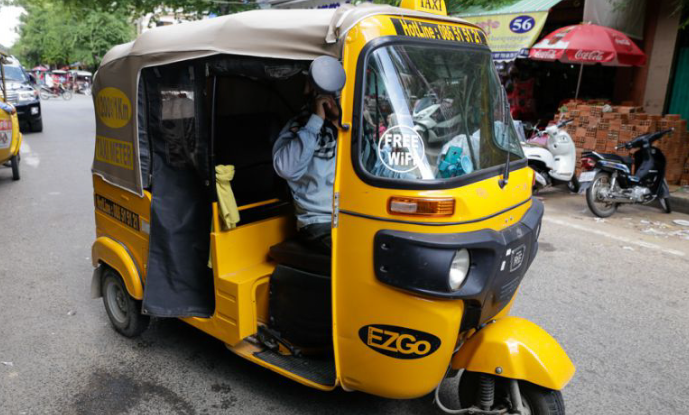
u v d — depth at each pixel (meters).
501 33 9.08
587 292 4.62
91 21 39.47
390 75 2.36
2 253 5.48
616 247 5.83
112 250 3.55
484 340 2.47
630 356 3.61
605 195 7.00
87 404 3.05
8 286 4.68
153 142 3.12
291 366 2.86
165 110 3.00
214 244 2.92
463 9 9.74
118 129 3.35
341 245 2.43
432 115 2.46
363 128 2.32
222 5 12.91
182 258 3.15
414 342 2.34
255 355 2.97
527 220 2.67
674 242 6.05
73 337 3.82
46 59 50.31
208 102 2.84
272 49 2.51
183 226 3.12
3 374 3.33
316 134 2.67
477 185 2.37
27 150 11.68
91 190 8.17
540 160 7.82
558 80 11.36
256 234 3.11
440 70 2.56
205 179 2.88
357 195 2.33
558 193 8.64
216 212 2.90
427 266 2.19
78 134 14.49
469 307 2.42
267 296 3.00
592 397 3.16
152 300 3.19
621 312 4.25
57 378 3.30
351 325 2.47
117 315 3.84
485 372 2.44
